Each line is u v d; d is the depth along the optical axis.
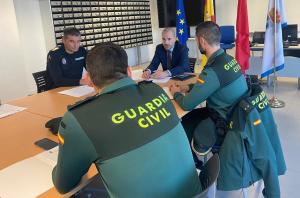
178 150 1.05
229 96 1.77
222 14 6.93
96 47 1.08
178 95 1.97
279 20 3.76
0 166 1.27
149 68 3.05
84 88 2.56
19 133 1.64
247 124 1.61
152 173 0.97
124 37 6.66
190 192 1.08
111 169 0.95
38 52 5.30
